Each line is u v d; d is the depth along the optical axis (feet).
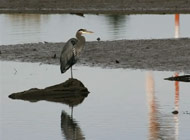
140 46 81.56
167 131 41.86
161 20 124.88
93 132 41.98
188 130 42.04
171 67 67.15
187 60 70.54
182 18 126.93
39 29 113.29
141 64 69.51
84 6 152.05
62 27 116.98
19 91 56.75
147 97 53.36
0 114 47.98
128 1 152.66
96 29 111.34
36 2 157.99
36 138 40.68
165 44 82.38
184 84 58.95
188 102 51.13
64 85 55.47
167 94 54.49
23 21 130.62
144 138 40.16
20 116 47.21
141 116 46.42
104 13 144.05
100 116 46.73
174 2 148.97
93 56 75.77
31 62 74.49
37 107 50.83
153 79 61.31
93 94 55.21
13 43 91.56
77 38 55.67
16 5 157.48
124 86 58.29
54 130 42.78
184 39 86.74
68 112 48.52
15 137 40.98
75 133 41.73
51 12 149.38
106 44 84.69
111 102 51.70
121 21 126.00
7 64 73.31
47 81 61.57
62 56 55.83
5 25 121.90
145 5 149.07
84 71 66.85
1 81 62.03
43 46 86.22
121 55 75.51
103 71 66.54
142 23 120.26
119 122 44.62
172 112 47.42
